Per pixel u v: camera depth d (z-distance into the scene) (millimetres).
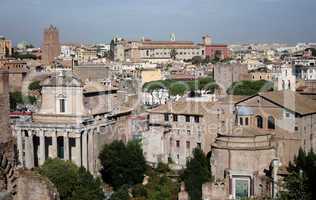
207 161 105125
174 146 127000
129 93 168875
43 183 48625
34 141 125375
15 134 122812
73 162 110938
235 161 102062
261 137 104375
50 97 125000
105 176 113250
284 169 96062
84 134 120625
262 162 102062
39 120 124750
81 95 123500
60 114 123188
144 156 120188
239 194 99438
